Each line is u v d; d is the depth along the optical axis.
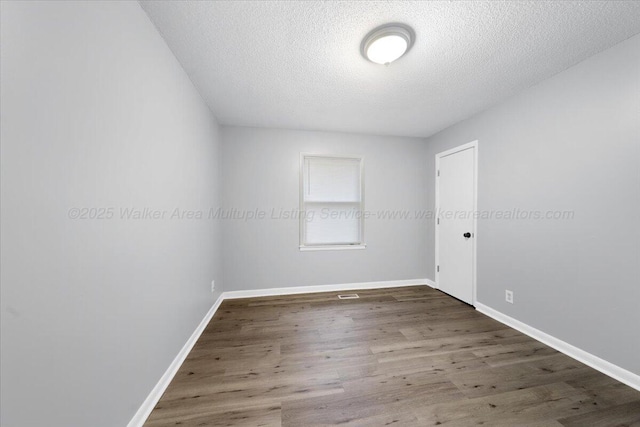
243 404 1.31
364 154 3.30
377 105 2.40
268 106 2.41
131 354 1.12
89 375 0.88
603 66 1.56
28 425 0.67
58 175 0.75
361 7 1.23
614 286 1.51
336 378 1.52
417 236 3.47
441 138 3.17
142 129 1.22
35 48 0.68
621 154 1.47
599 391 1.40
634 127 1.42
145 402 1.22
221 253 2.89
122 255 1.06
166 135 1.48
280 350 1.83
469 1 1.19
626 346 1.46
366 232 3.32
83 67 0.85
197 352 1.81
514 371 1.58
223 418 1.22
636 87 1.41
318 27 1.36
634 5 1.21
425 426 1.18
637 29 1.37
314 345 1.90
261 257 3.04
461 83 1.97
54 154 0.74
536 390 1.41
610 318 1.53
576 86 1.71
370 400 1.34
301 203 3.12
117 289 1.03
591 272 1.62
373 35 1.41
